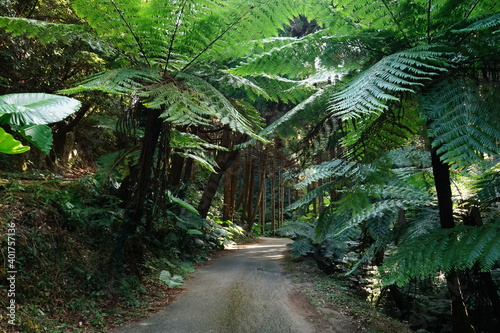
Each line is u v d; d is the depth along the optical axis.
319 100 3.01
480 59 2.20
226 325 4.32
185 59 3.62
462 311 3.04
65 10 7.48
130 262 5.79
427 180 4.20
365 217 3.86
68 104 2.39
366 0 2.27
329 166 3.29
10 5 6.32
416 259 2.29
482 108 1.91
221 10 2.99
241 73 2.70
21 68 7.22
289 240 17.52
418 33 2.41
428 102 2.10
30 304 3.89
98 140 12.64
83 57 7.19
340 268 7.34
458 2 2.16
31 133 2.38
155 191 4.91
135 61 3.87
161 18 3.16
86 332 3.81
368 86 1.85
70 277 4.72
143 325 4.19
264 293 5.90
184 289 5.97
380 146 2.89
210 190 10.83
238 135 9.21
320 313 4.93
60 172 9.79
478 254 2.01
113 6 3.05
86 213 5.54
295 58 2.51
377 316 4.96
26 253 4.48
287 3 2.70
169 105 2.88
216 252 10.66
